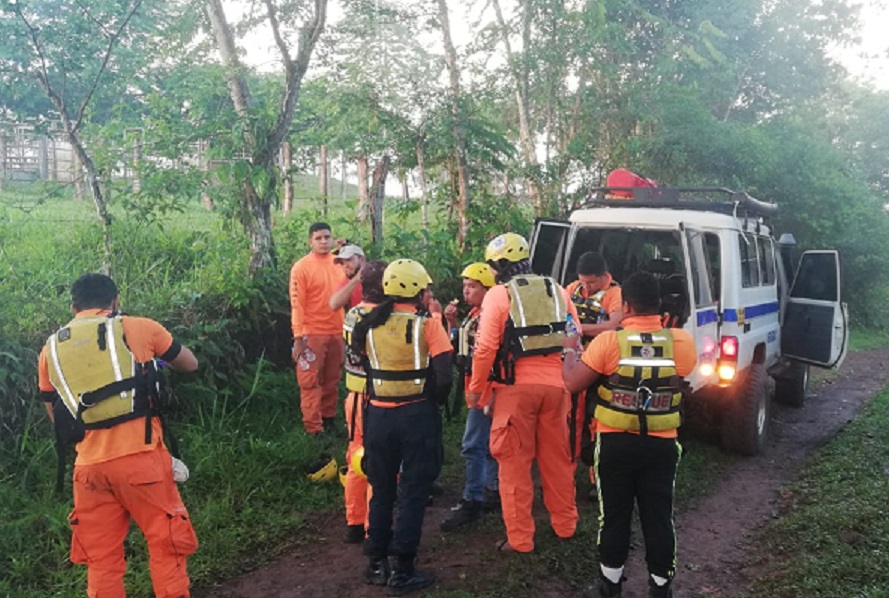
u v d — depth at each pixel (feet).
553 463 14.62
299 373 19.75
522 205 36.27
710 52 47.62
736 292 20.01
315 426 19.86
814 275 26.04
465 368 15.51
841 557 13.62
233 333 22.31
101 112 29.68
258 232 24.20
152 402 11.22
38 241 26.30
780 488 18.85
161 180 23.61
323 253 20.03
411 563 13.20
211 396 19.93
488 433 15.96
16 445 16.48
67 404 10.84
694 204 21.62
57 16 22.06
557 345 13.93
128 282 22.38
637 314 11.97
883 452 20.79
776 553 14.74
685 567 14.48
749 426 21.01
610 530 12.33
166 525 11.16
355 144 31.99
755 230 22.62
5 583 12.87
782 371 27.68
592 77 39.93
